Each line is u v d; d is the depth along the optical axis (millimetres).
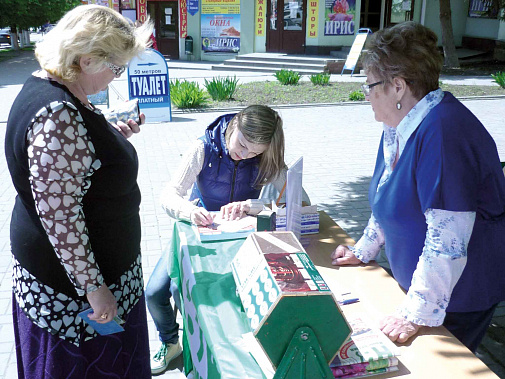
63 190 1664
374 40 1883
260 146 2611
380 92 1888
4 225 5270
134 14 22875
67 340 1860
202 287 2037
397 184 1917
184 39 22344
